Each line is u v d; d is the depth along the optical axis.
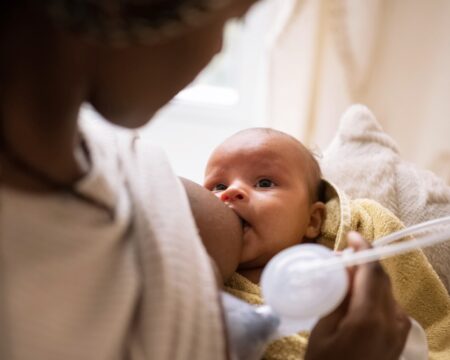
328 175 1.14
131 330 0.54
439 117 1.78
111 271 0.52
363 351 0.56
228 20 0.52
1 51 0.46
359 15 1.76
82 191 0.52
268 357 0.73
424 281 0.91
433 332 0.89
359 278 0.58
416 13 1.77
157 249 0.55
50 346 0.47
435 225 0.76
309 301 0.55
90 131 0.64
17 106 0.47
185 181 0.83
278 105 1.83
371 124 1.21
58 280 0.48
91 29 0.42
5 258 0.47
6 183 0.48
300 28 1.76
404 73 1.82
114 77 0.50
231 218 0.83
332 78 1.81
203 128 2.24
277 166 0.94
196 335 0.55
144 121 0.55
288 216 0.90
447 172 1.79
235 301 0.65
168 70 0.51
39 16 0.45
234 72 2.22
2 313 0.47
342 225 0.92
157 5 0.43
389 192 1.09
